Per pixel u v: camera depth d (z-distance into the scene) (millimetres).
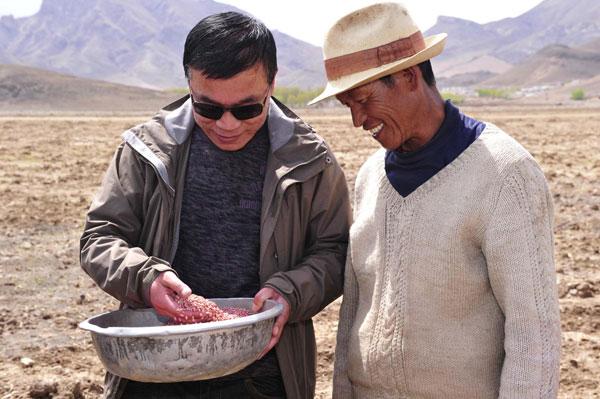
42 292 5871
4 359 4465
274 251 2361
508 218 1811
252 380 2412
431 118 1926
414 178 1978
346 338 2314
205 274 2400
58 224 8359
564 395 4055
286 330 2385
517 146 1876
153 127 2389
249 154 2387
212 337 1859
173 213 2357
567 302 5543
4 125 26203
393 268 2006
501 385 1835
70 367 4398
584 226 8133
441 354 1950
